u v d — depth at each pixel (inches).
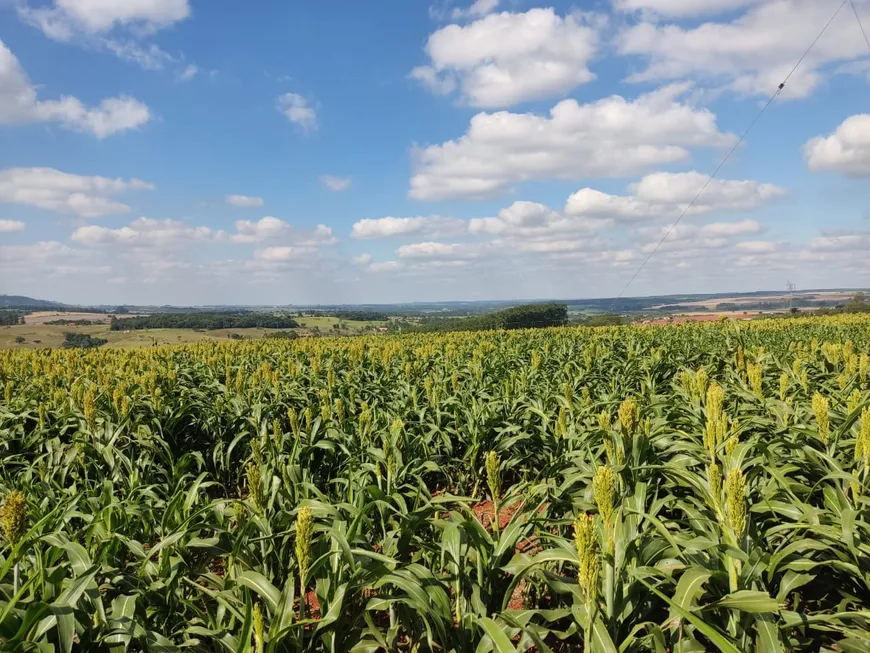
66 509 203.9
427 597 148.8
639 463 209.6
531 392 439.2
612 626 138.9
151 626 163.2
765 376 428.8
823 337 834.2
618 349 770.8
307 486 225.8
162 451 359.3
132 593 158.4
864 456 178.4
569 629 151.6
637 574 140.8
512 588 157.0
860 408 209.8
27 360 743.7
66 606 130.6
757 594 129.3
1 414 369.7
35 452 335.3
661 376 538.3
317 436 327.0
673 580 145.4
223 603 157.0
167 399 422.9
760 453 230.1
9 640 125.5
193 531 193.9
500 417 336.5
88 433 315.0
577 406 346.6
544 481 235.8
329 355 780.0
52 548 165.8
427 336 1222.9
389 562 151.2
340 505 193.2
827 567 179.0
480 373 514.9
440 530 218.2
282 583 191.6
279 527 191.8
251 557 184.7
